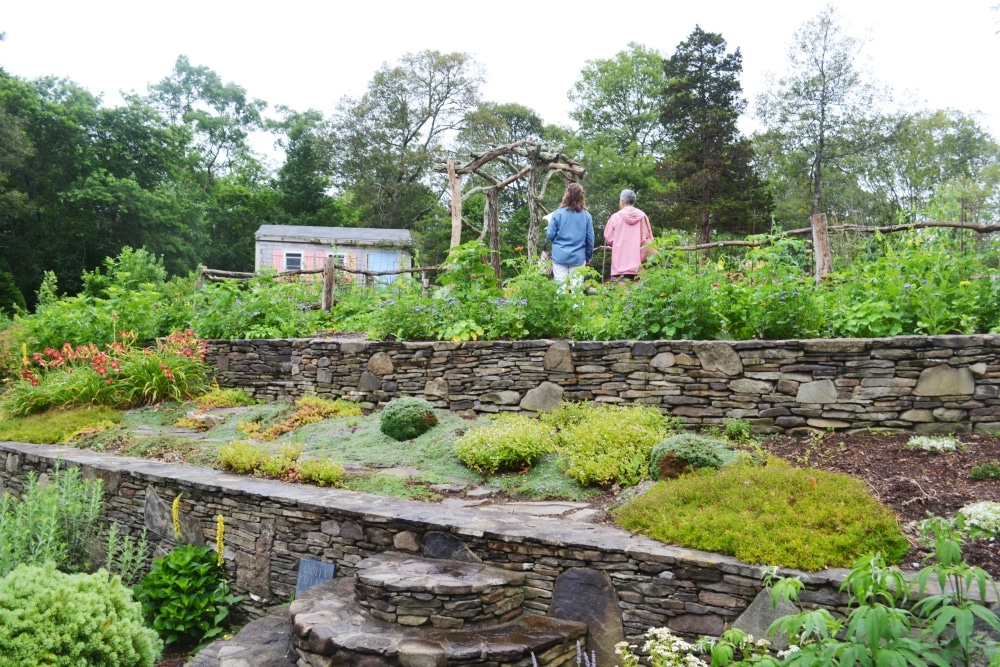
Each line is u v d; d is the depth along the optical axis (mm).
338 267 11703
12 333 12492
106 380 9883
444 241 37812
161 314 11664
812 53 34438
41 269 32375
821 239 7047
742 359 6008
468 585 3869
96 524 6766
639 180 33531
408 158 44562
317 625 3846
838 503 3982
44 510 5910
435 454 6469
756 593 3521
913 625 3127
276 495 5375
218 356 10219
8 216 30906
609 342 6695
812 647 2738
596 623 3957
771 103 35625
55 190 33531
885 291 6043
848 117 34500
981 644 2918
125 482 6574
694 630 3682
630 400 6551
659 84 42844
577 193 9438
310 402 8422
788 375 5824
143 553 5883
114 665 3818
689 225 27250
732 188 27156
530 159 12211
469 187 42156
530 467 5879
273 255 29359
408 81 46000
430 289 10523
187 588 5445
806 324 6199
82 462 7035
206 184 49719
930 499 4199
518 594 4156
